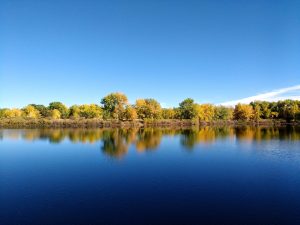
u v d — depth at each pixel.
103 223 16.58
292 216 17.52
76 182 25.34
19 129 100.75
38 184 24.75
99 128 108.25
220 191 22.45
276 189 22.92
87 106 159.38
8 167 32.25
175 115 164.88
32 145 52.16
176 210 18.50
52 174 28.56
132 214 17.83
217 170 29.75
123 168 31.16
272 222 16.66
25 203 19.84
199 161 34.81
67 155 40.28
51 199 20.67
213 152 41.81
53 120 123.62
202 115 149.38
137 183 24.84
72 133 80.88
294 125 130.75
